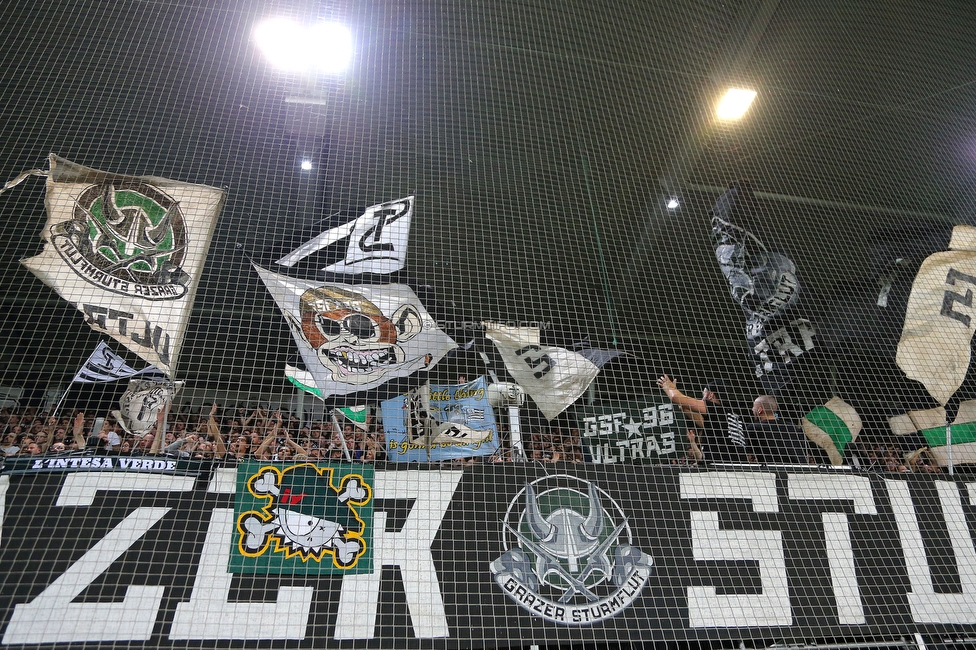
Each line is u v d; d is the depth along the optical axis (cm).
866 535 359
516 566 322
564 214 562
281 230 461
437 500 332
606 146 571
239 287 434
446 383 419
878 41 609
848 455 432
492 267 529
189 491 306
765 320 509
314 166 495
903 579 350
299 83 510
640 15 567
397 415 405
